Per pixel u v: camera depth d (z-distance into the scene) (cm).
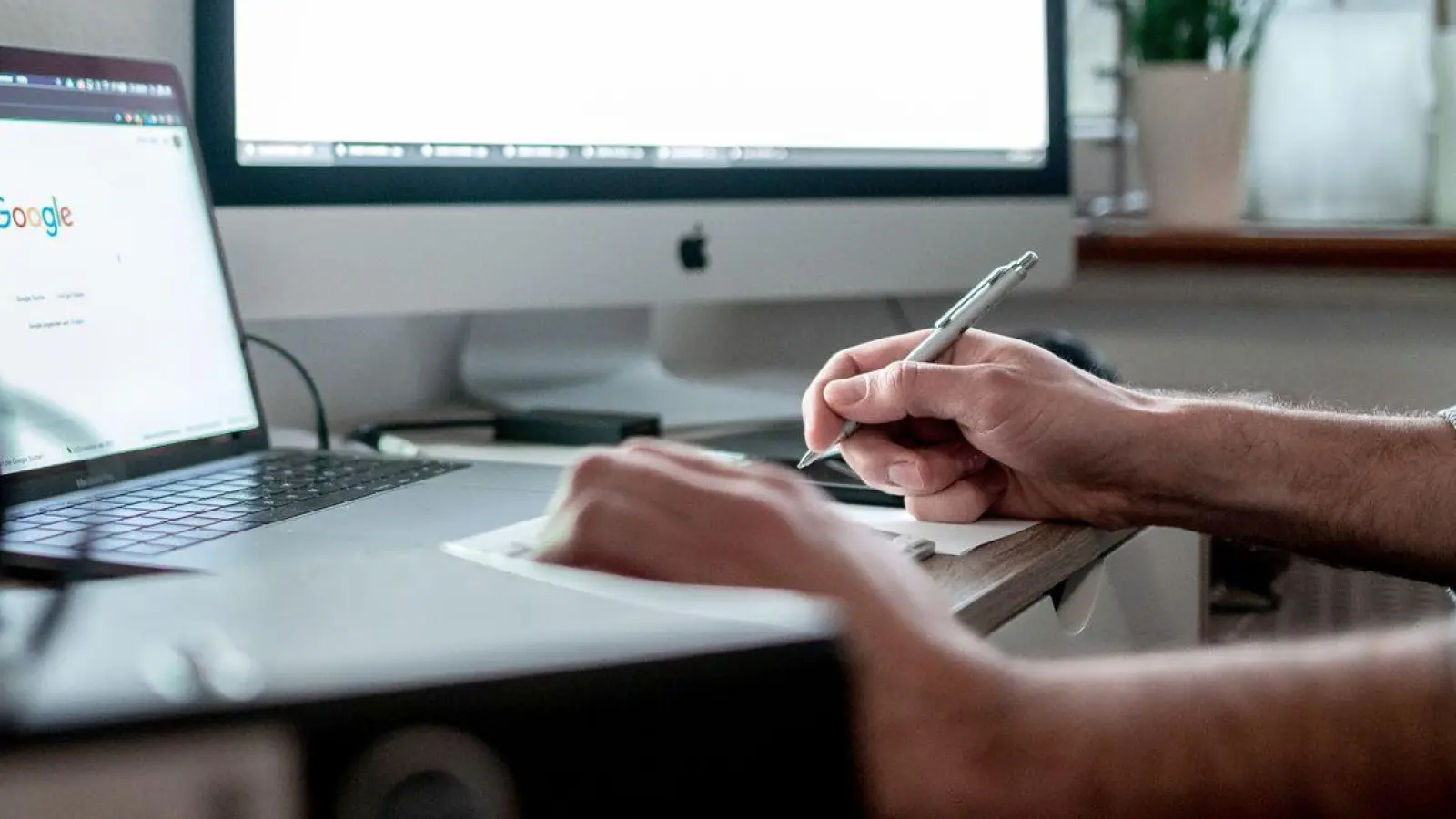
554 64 96
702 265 104
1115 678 39
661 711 23
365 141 88
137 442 70
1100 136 163
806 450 87
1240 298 143
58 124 70
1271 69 156
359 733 21
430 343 117
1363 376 140
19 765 19
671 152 102
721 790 23
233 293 80
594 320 116
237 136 83
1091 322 150
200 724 20
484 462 80
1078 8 164
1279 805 37
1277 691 39
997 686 37
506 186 94
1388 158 154
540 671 22
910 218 114
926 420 75
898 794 35
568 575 33
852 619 37
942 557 62
